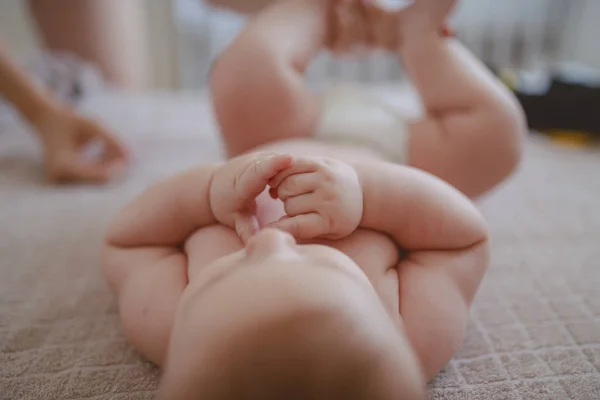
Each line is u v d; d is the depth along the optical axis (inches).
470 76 29.8
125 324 20.6
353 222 18.2
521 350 22.7
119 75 74.2
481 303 26.1
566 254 31.2
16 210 36.9
